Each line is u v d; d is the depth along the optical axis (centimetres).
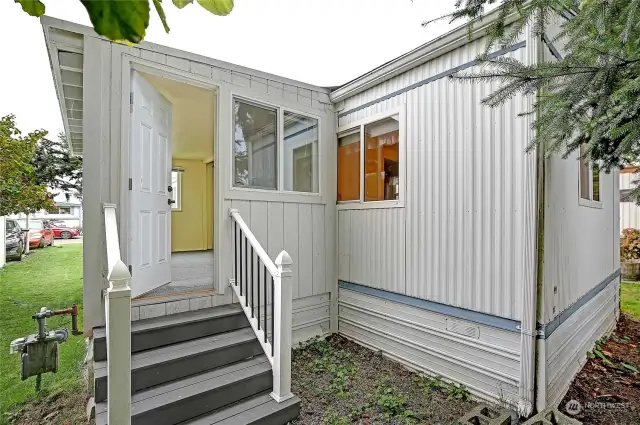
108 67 284
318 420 269
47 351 318
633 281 761
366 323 426
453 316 330
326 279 459
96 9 40
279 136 408
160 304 304
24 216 1417
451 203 333
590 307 392
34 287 727
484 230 306
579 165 356
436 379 337
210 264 531
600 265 435
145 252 321
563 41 300
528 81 189
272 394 270
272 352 283
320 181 455
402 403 294
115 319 189
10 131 753
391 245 395
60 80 337
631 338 454
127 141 290
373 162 423
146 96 324
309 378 342
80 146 682
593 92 173
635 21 154
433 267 349
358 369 367
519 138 283
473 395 310
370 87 421
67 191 1678
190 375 263
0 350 415
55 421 277
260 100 388
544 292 274
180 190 762
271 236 395
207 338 298
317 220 450
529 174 276
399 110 386
